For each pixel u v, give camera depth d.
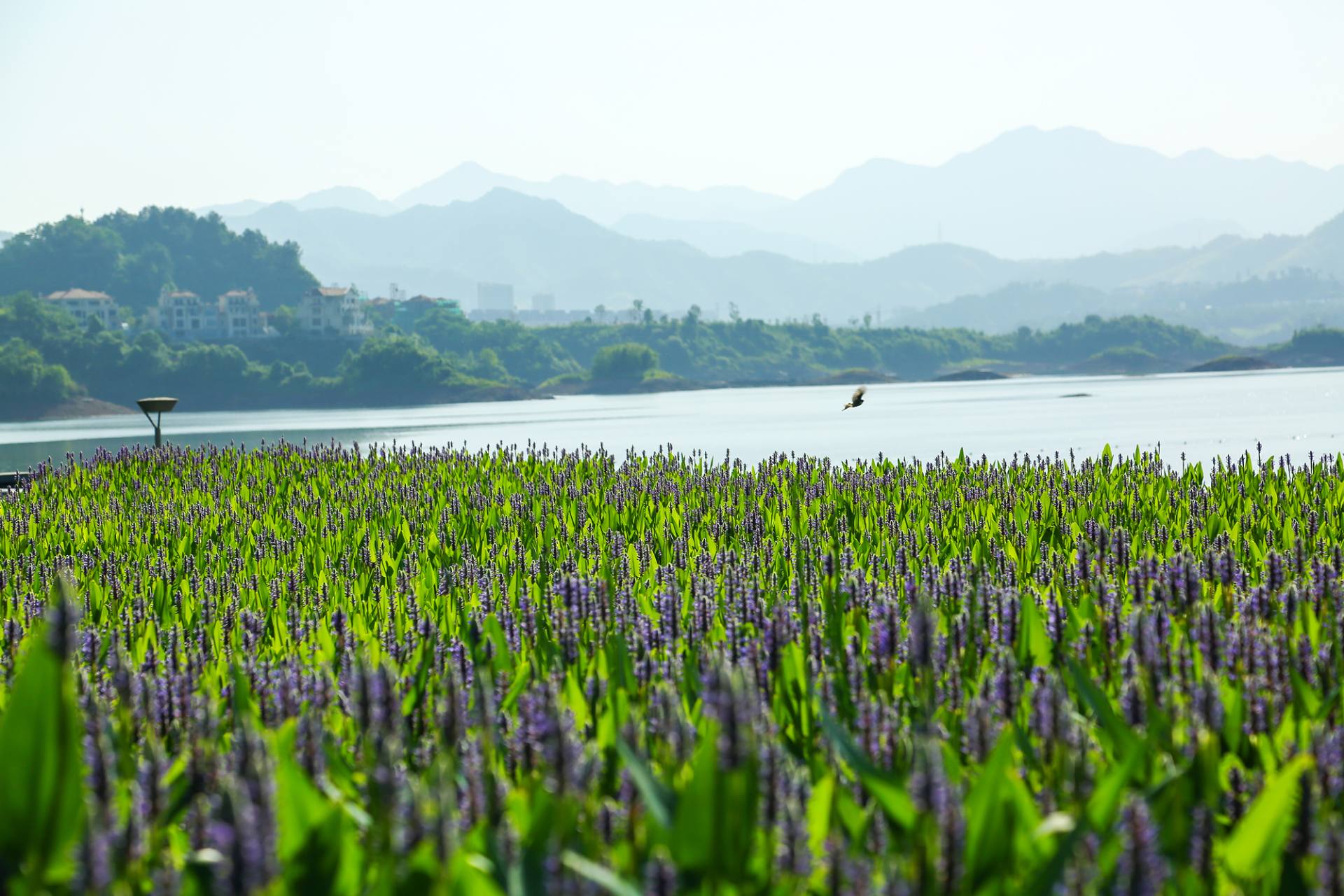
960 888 5.84
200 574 19.22
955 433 116.56
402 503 28.05
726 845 5.90
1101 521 20.52
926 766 5.88
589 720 9.23
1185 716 8.70
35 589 18.64
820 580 15.33
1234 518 20.88
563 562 17.56
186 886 6.04
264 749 5.57
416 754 9.39
